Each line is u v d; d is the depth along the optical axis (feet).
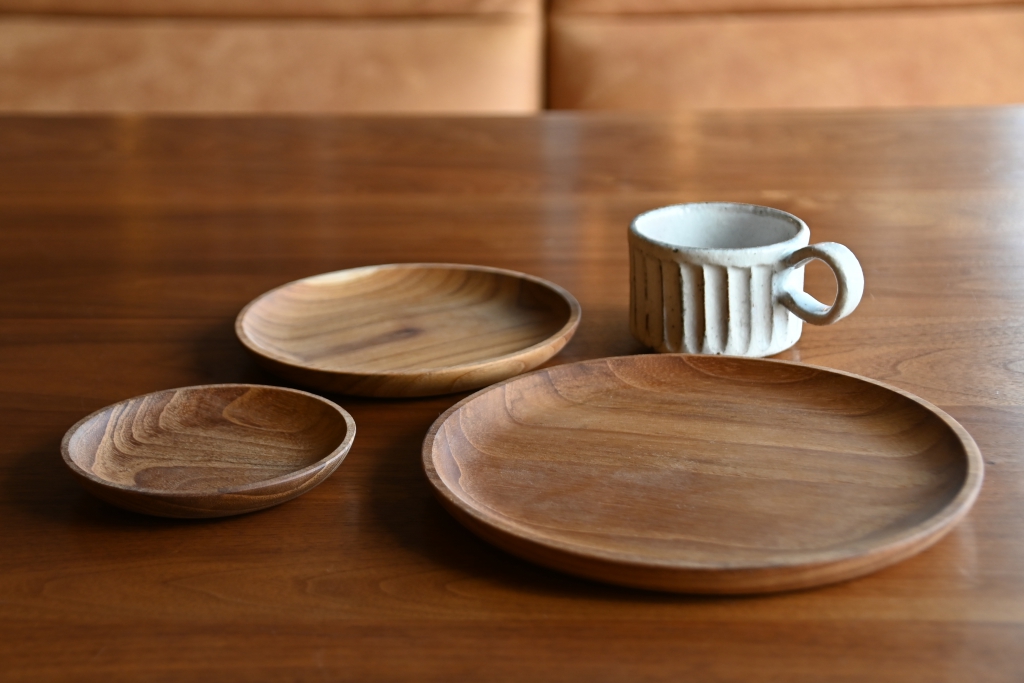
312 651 1.03
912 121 3.40
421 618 1.07
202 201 2.91
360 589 1.13
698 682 0.97
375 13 5.92
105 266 2.39
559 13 5.94
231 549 1.21
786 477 1.29
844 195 2.70
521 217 2.65
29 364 1.83
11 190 3.05
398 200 2.85
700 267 1.65
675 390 1.57
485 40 5.82
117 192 3.01
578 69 5.82
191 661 1.02
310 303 2.08
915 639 1.01
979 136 3.18
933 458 1.29
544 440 1.42
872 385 1.47
